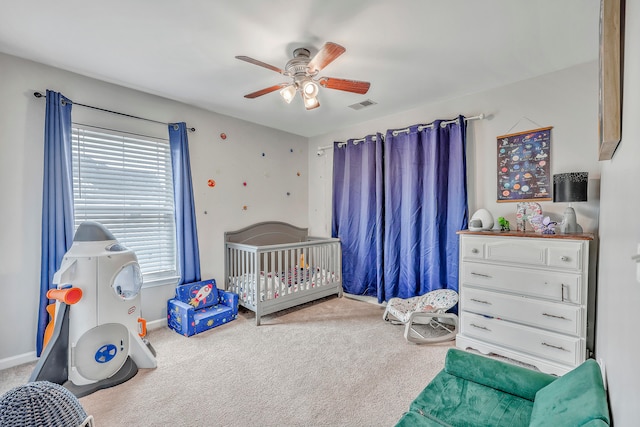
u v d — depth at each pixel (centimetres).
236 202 376
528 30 196
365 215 382
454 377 147
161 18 182
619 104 96
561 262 209
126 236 288
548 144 257
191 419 171
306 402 185
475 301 249
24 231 233
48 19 183
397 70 251
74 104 254
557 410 99
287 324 309
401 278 351
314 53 222
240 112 354
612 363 104
